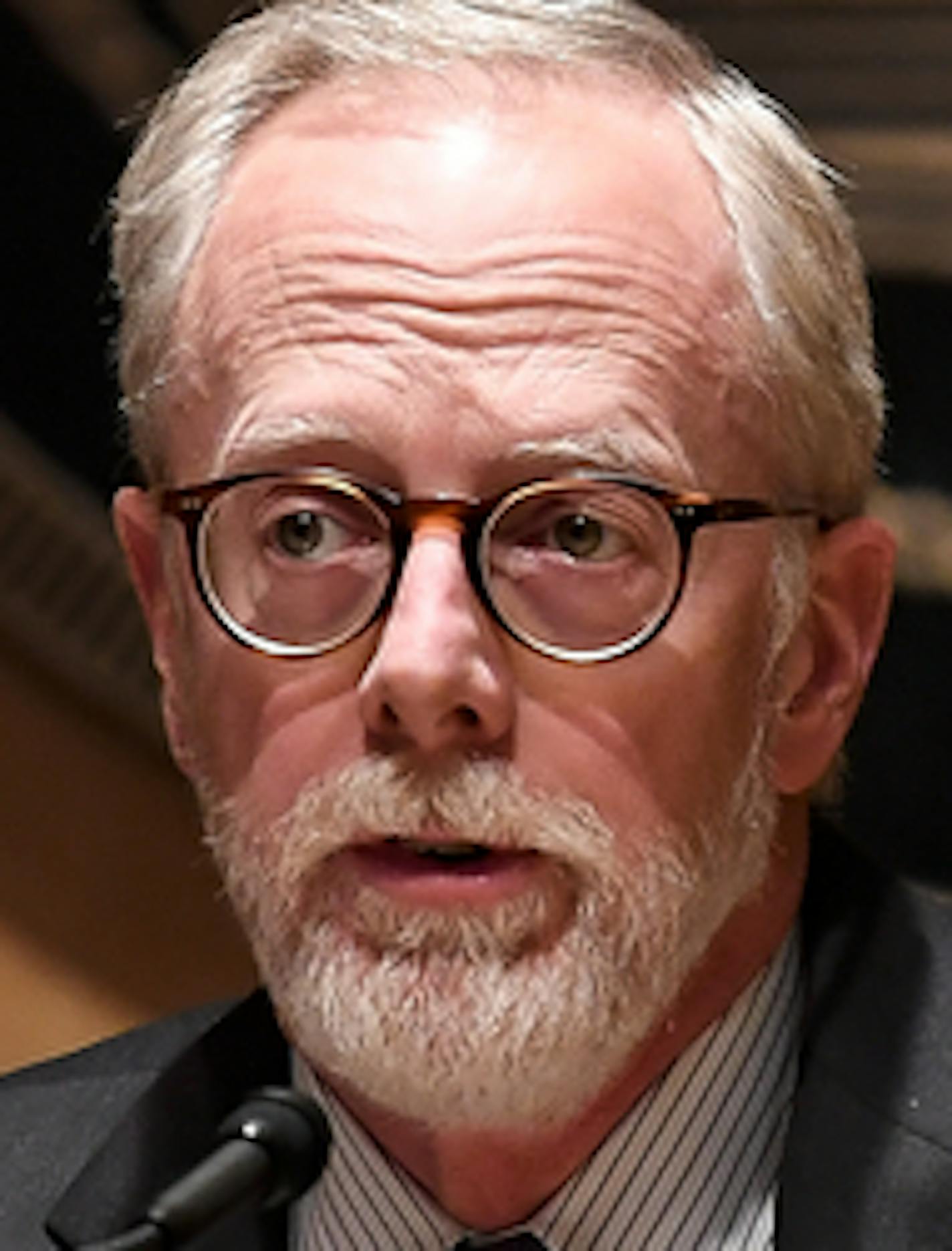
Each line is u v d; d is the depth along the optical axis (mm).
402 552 4250
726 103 4680
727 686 4449
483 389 4270
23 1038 7406
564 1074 4324
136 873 7543
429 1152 4637
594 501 4293
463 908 4230
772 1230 4648
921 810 6758
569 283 4332
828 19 6715
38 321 7352
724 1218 4664
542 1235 4648
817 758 4781
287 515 4363
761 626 4520
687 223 4480
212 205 4645
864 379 4824
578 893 4289
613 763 4293
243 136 4668
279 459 4363
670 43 4684
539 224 4363
